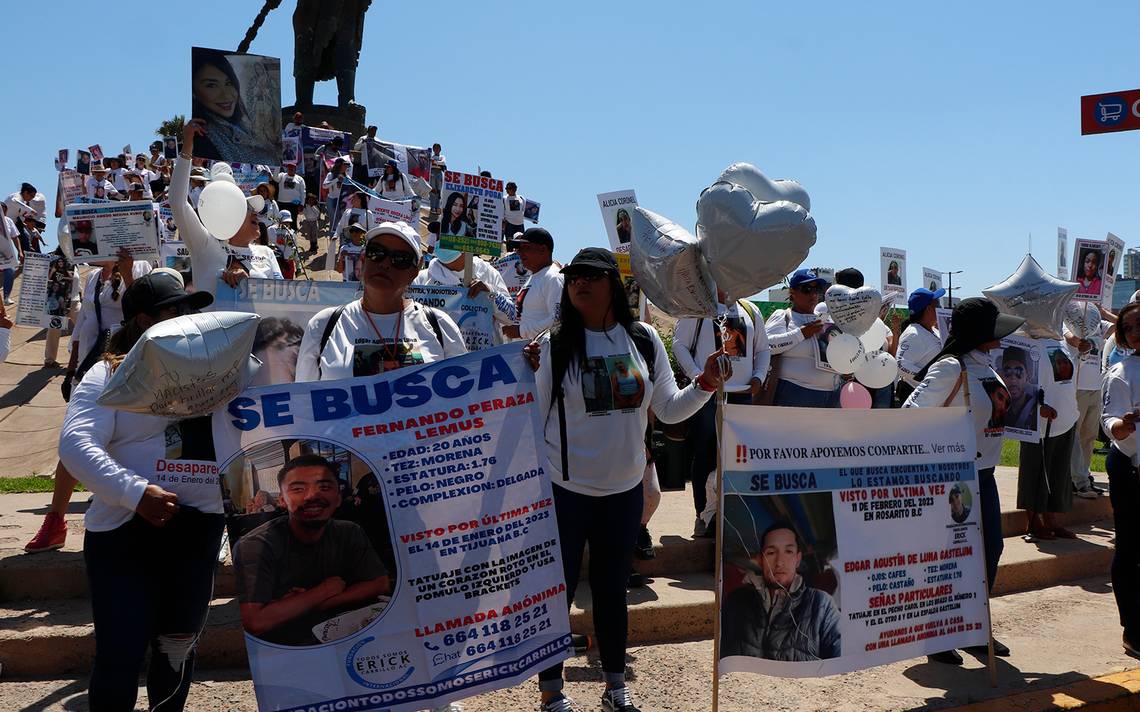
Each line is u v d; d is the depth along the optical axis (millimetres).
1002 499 8969
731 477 4387
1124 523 5773
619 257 8539
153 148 25297
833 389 7352
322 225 22562
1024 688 5195
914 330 7793
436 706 3730
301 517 3637
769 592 4445
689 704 4812
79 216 6621
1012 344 6660
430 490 3795
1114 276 9891
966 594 5055
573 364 4340
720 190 4344
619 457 4367
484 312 6223
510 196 21203
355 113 28391
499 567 3863
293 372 5312
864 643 4680
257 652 3547
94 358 6965
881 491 4797
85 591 5492
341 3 28172
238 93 5980
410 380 3844
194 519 3664
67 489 5844
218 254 5785
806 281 7398
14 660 4809
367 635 3668
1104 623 6520
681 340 6977
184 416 3525
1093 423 9180
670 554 6621
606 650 4445
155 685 3719
